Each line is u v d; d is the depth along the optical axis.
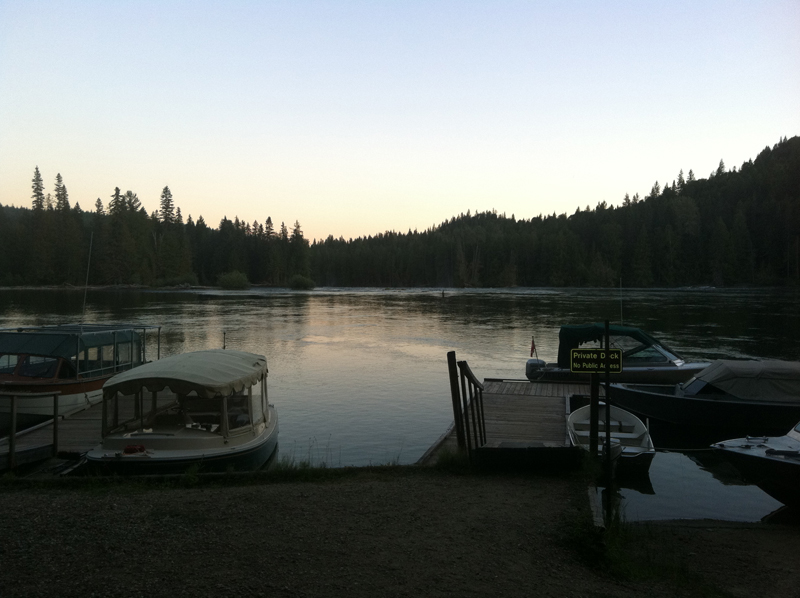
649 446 12.34
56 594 4.91
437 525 7.32
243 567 5.64
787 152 176.12
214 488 9.30
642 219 148.12
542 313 59.38
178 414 12.68
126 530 6.69
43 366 16.28
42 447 12.00
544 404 17.59
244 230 189.00
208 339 38.12
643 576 6.44
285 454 14.47
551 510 8.18
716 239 123.50
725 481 12.22
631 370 19.64
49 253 124.81
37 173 130.25
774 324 45.25
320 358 30.97
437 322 50.97
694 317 51.91
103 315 56.69
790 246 116.69
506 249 172.12
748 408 15.43
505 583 5.67
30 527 6.75
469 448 10.40
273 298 96.81
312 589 5.20
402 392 22.28
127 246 127.56
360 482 9.68
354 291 135.25
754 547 8.38
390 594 5.20
